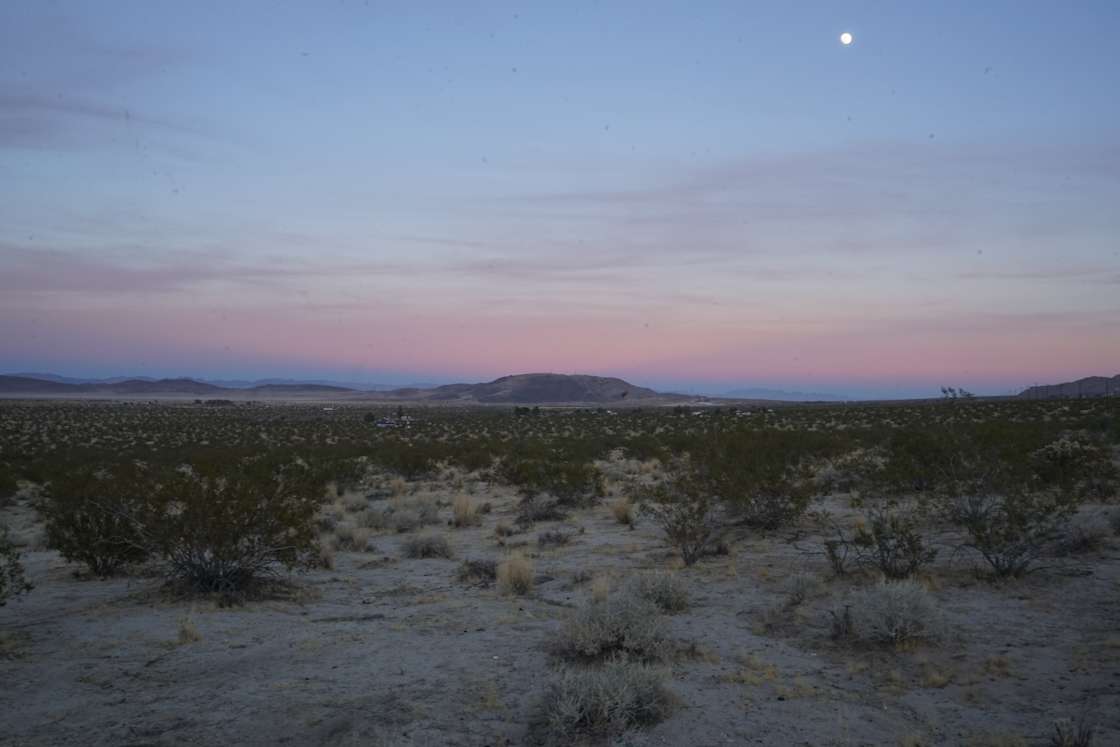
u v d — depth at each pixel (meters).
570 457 35.97
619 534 17.48
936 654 8.13
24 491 30.83
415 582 12.98
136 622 10.17
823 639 8.83
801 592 10.52
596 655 8.32
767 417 78.50
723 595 11.15
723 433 33.84
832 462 25.56
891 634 8.38
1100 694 6.88
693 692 7.38
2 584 10.82
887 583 10.16
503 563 12.85
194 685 7.79
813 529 16.11
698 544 13.88
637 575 11.65
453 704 7.16
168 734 6.63
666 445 40.34
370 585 12.81
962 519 12.62
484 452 38.81
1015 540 10.99
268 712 7.05
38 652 8.97
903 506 16.61
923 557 11.59
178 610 10.80
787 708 6.95
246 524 11.74
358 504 24.14
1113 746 5.89
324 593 12.15
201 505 11.62
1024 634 8.59
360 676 7.96
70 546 13.57
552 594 11.73
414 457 34.97
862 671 7.79
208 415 120.25
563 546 16.23
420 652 8.76
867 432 40.12
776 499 16.38
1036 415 55.59
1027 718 6.52
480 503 24.38
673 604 10.43
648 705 6.79
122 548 13.52
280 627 9.91
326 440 61.97
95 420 98.38
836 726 6.54
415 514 20.39
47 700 7.46
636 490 21.56
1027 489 12.55
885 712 6.80
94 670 8.27
